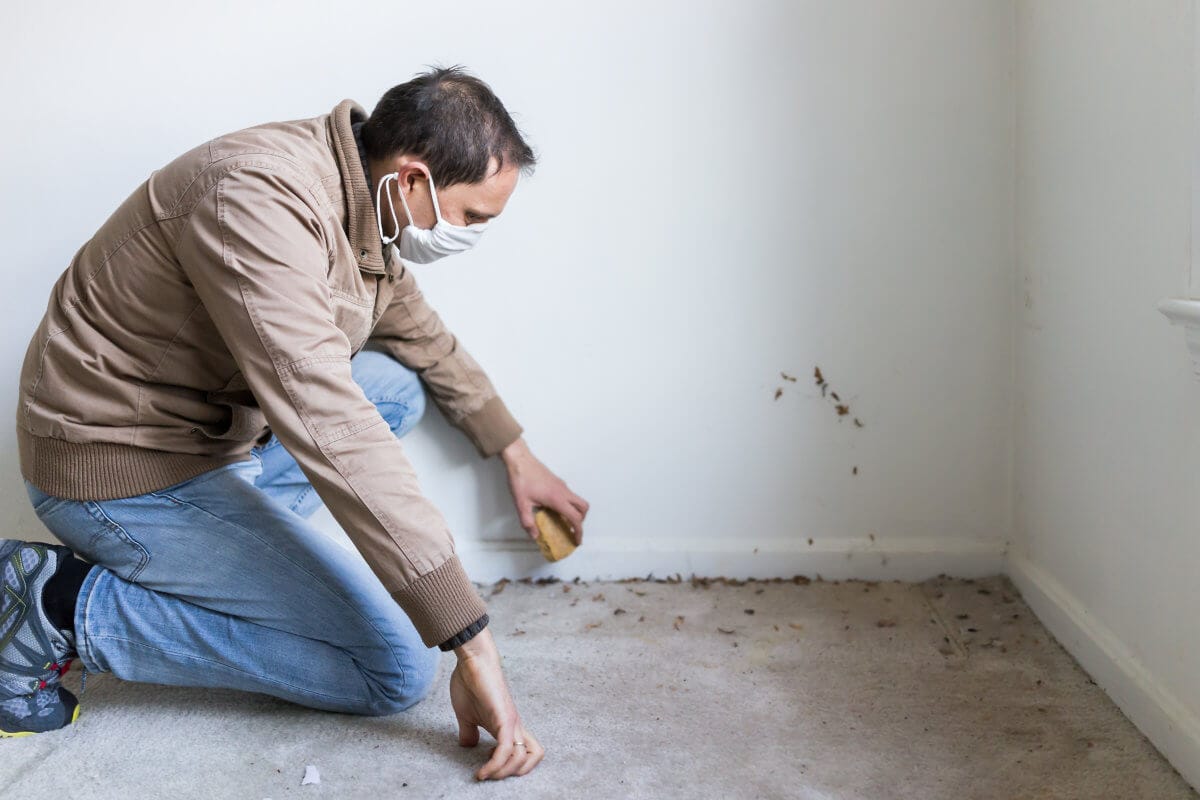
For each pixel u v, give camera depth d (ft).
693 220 6.15
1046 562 5.79
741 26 5.92
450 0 5.96
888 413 6.31
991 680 5.09
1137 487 4.59
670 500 6.53
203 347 4.39
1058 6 5.24
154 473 4.53
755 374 6.32
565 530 6.42
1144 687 4.47
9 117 6.14
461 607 4.10
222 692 5.19
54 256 6.28
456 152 4.17
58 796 4.28
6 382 6.38
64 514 4.58
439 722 4.83
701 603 6.21
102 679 5.35
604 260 6.23
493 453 6.22
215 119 6.13
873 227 6.09
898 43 5.89
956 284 6.13
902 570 6.46
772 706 4.91
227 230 3.89
